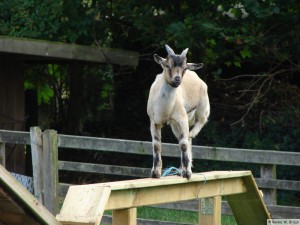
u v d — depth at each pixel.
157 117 13.88
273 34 28.14
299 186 18.97
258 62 28.98
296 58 29.34
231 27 27.61
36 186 18.58
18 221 9.25
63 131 34.56
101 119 33.75
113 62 27.72
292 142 27.14
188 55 29.92
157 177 13.77
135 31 30.67
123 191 11.54
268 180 19.19
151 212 22.61
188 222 21.22
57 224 9.34
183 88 14.66
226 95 30.11
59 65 35.28
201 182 14.19
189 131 15.41
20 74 28.00
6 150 27.02
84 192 10.42
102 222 20.09
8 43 23.77
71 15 28.52
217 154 19.27
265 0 26.31
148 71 32.38
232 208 16.58
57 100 36.00
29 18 29.14
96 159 30.33
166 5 28.73
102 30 29.89
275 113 28.20
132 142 19.58
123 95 32.53
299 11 27.50
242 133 28.08
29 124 30.97
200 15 27.00
